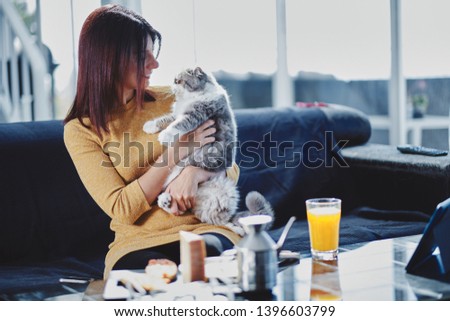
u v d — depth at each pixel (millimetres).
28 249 2285
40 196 2324
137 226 1974
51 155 2377
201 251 1552
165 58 3066
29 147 2354
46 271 2119
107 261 1919
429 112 4270
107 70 1973
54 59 3545
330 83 4328
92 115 1984
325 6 3568
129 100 2070
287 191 2756
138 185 1910
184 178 1985
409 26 3693
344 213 2850
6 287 1901
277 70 3535
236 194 2055
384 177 2766
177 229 1945
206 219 2004
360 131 3016
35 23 3605
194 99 2139
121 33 1982
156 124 2039
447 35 3738
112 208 1912
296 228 2607
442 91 4254
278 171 2758
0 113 3668
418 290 1493
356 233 2400
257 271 1474
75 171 2398
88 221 2387
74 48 3109
